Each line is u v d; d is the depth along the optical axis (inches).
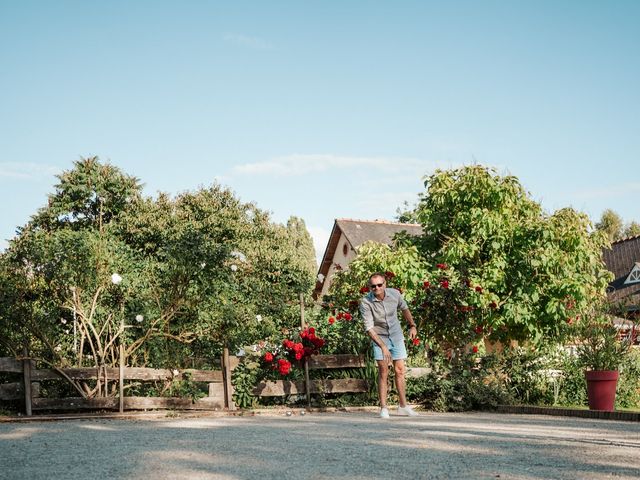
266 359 401.7
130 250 463.2
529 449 202.2
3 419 330.3
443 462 180.4
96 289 399.2
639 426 283.0
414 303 445.7
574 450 199.3
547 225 539.8
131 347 385.7
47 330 374.3
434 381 403.5
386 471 168.4
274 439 235.6
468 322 437.1
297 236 2171.5
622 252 1470.2
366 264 539.5
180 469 173.5
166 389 384.8
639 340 397.7
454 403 393.7
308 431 262.8
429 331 443.8
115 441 234.5
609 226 2373.3
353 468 173.2
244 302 467.2
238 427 284.5
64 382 376.5
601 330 360.5
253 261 1084.5
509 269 546.3
